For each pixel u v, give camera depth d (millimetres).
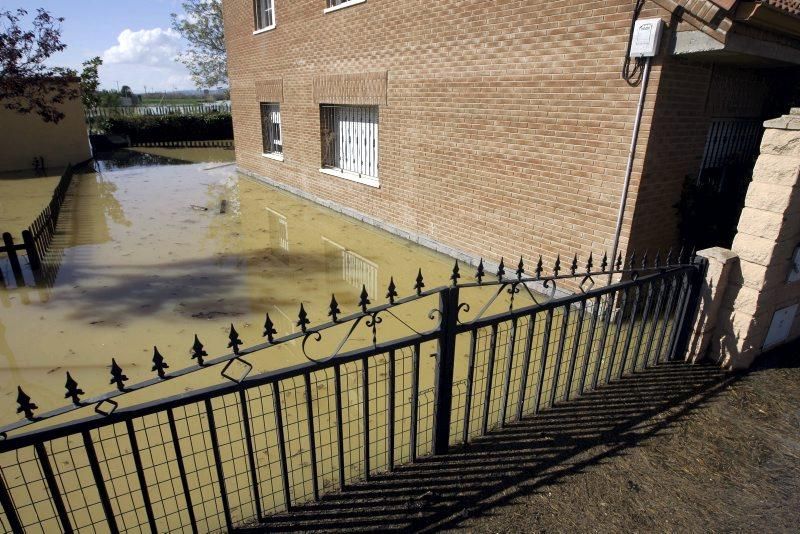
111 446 3725
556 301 3201
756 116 6469
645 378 3955
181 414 4059
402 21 7918
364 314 2549
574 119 5695
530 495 2809
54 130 18234
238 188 13992
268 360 4906
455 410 3951
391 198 9117
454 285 2756
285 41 11656
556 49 5719
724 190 6570
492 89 6625
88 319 5844
